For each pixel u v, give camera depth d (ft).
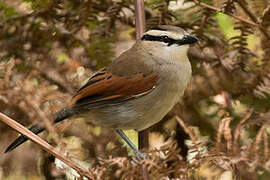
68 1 29.30
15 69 27.78
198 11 28.37
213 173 24.98
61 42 29.19
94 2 29.35
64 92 28.19
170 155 20.26
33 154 26.94
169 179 21.95
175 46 27.53
